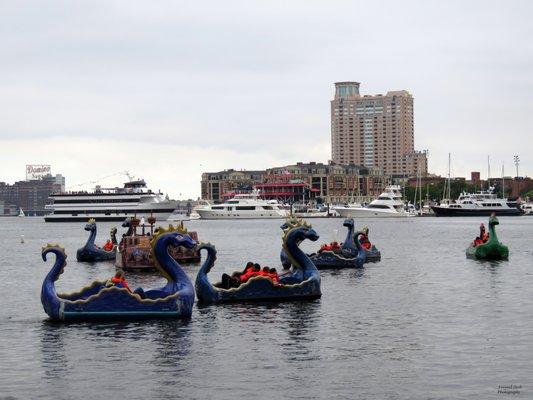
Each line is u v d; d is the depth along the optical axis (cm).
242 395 2992
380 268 7906
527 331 4119
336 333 4112
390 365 3403
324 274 7269
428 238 15150
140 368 3388
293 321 4472
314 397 2961
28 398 2992
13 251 12706
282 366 3406
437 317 4603
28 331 4209
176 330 4194
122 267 8281
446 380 3167
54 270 4544
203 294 5100
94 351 3716
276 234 18438
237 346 3800
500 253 8888
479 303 5181
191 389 3073
